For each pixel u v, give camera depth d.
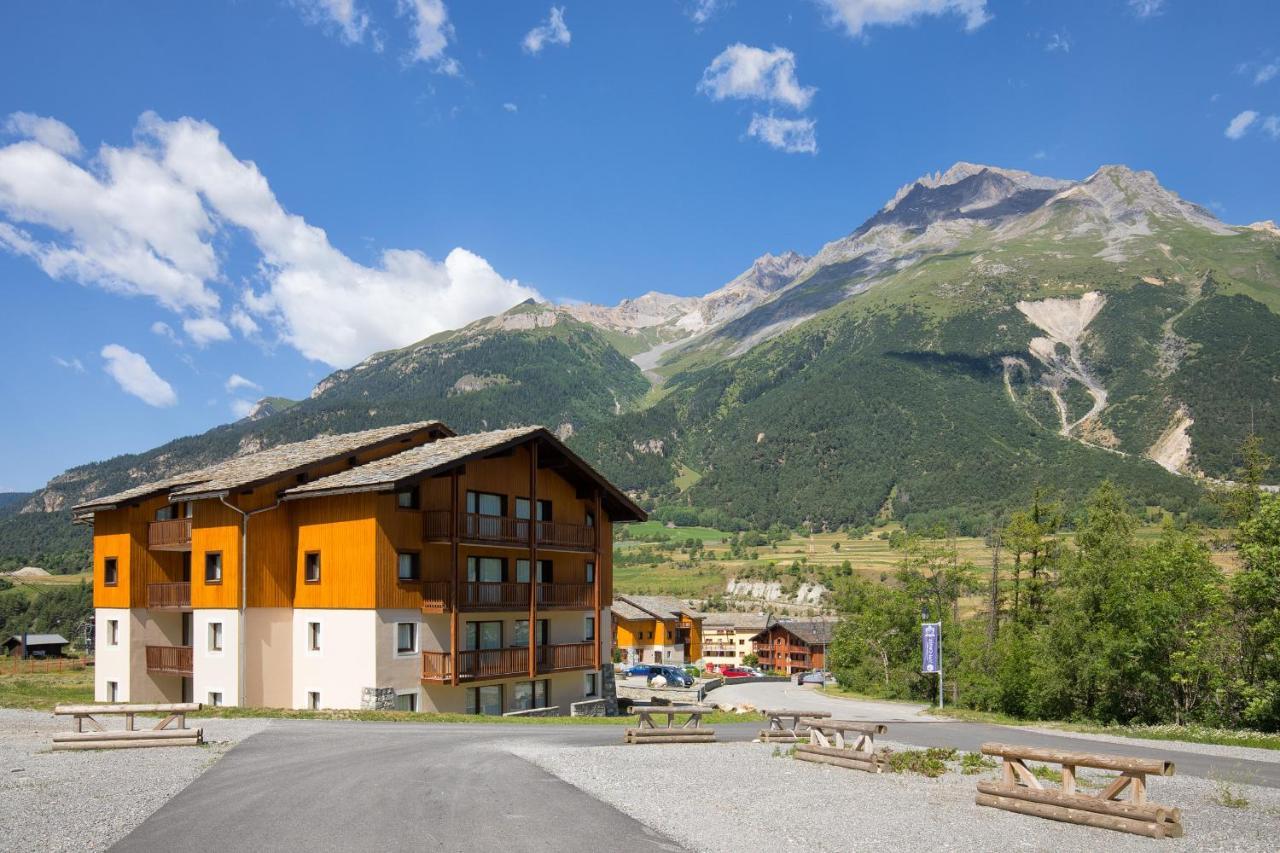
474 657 39.66
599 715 47.56
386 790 16.92
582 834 13.77
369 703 36.72
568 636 48.00
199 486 40.69
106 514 49.22
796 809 16.30
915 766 21.48
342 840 13.16
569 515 48.34
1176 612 44.25
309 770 19.17
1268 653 39.66
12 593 165.62
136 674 46.34
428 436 46.12
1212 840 14.22
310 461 40.84
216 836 13.34
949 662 69.12
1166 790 20.33
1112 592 46.81
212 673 39.75
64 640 120.75
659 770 20.59
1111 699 47.03
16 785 17.20
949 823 15.22
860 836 14.19
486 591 41.41
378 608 37.28
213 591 40.19
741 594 198.12
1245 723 40.75
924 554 76.88
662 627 135.62
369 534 37.75
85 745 22.42
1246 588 38.16
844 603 87.75
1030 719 50.56
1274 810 17.48
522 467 45.16
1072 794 15.42
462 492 41.44
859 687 82.19
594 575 48.31
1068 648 48.00
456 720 34.41
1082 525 51.38
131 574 46.75
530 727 32.94
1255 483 46.69
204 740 24.08
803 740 28.25
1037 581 64.19
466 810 15.26
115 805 15.38
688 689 74.69
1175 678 42.69
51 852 12.41
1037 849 13.45
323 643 38.94
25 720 30.69
